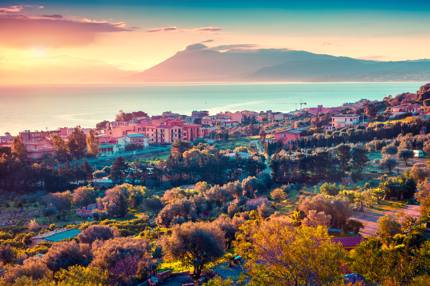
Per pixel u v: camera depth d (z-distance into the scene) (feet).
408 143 641.40
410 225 271.90
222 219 331.98
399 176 476.95
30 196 515.09
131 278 245.65
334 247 164.25
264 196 484.33
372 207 399.03
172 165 614.75
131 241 272.51
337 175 549.95
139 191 508.53
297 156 585.63
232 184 507.30
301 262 160.25
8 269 221.46
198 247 256.52
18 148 649.20
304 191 509.76
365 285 185.78
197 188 521.24
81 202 481.05
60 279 210.38
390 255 190.08
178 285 248.11
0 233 367.66
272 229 186.29
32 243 340.59
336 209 322.96
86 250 261.24
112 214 444.96
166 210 396.98
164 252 274.36
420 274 180.14
